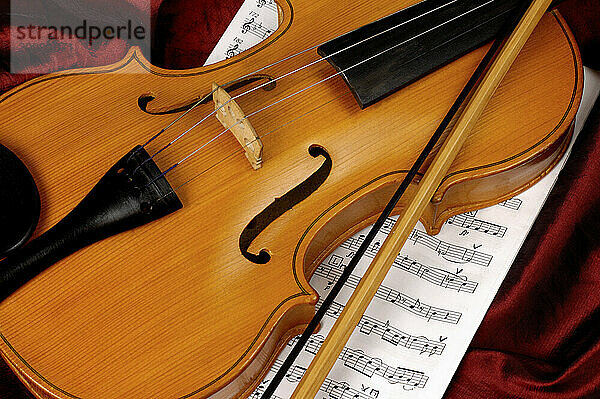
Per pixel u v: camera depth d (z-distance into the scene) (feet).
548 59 2.06
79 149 1.92
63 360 1.77
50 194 1.88
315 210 1.90
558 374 2.05
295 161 1.92
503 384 2.06
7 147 1.92
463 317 2.03
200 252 1.84
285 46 2.05
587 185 2.14
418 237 2.11
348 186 1.92
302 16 2.09
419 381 1.98
